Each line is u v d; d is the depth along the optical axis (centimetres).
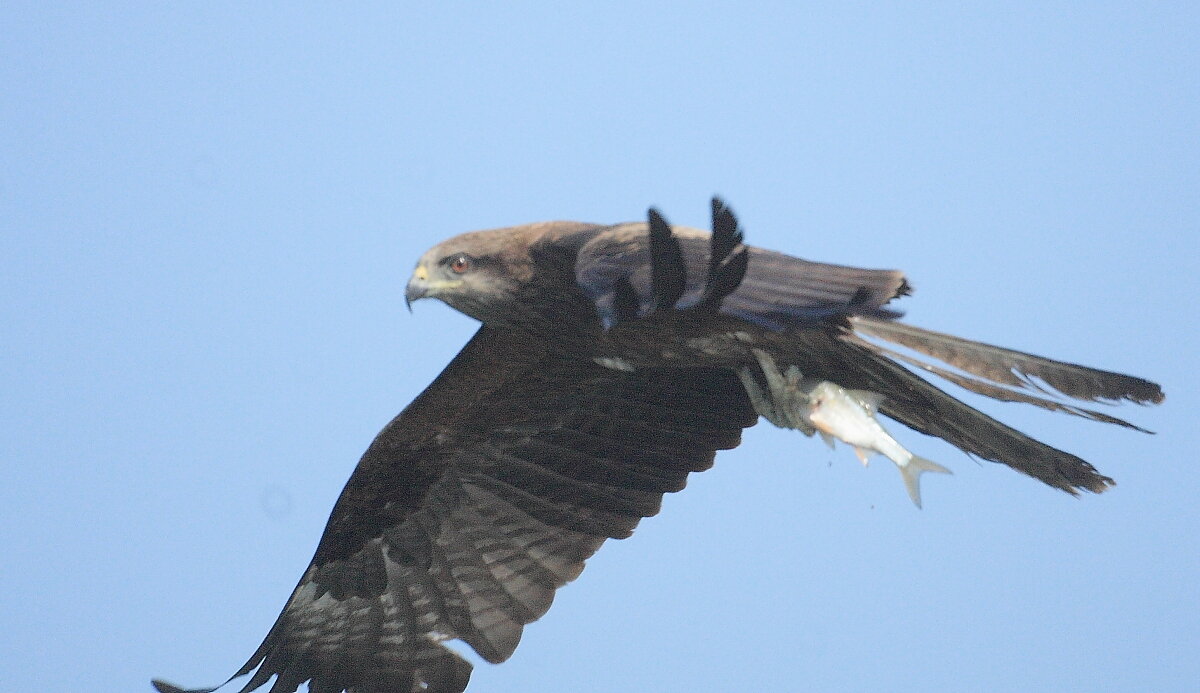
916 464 1108
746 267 930
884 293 962
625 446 1352
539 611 1357
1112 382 1033
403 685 1360
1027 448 1109
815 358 1138
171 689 1303
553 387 1333
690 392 1326
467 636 1362
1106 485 1103
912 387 1120
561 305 1225
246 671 1345
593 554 1357
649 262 1084
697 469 1348
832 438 1132
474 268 1230
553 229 1224
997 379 1064
